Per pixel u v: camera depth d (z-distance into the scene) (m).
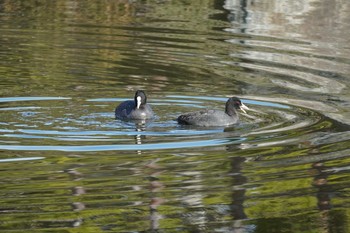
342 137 16.44
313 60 23.97
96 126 16.89
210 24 28.81
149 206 12.67
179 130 16.88
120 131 16.62
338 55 24.61
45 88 20.03
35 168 14.24
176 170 14.35
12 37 26.03
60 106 18.31
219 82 21.31
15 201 12.73
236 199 13.09
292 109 18.80
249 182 13.84
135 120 17.33
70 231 11.65
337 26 28.59
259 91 20.44
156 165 14.59
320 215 12.55
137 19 29.42
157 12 30.77
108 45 25.34
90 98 19.23
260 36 27.17
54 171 14.10
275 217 12.43
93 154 15.10
